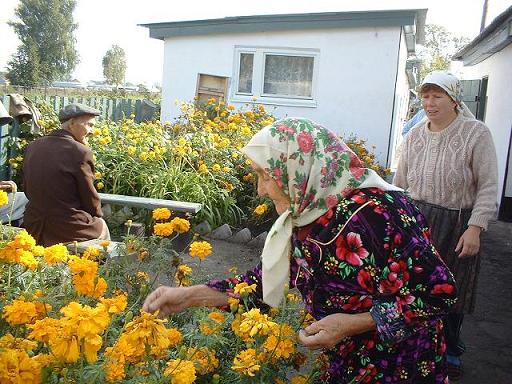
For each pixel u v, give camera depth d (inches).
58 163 159.9
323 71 423.8
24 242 78.5
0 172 257.1
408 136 135.6
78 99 370.6
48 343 59.3
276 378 81.7
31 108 271.7
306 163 71.2
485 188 124.0
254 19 423.8
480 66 509.7
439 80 123.4
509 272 243.8
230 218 254.8
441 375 79.1
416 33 491.8
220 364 85.1
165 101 450.0
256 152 72.8
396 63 411.8
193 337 76.9
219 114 344.8
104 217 231.1
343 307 74.1
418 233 70.6
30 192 161.9
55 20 2310.5
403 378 75.3
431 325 75.9
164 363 74.4
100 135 257.1
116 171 245.0
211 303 86.4
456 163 125.7
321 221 71.9
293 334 78.8
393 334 69.9
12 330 73.1
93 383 60.0
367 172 73.1
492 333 175.8
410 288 69.3
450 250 129.3
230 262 212.4
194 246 105.0
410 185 133.9
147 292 96.5
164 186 238.4
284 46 425.1
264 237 235.8
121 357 61.3
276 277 78.5
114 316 74.3
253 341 80.4
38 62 2202.3
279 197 75.4
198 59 441.1
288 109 432.8
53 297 80.4
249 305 88.5
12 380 56.7
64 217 160.9
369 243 69.4
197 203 228.4
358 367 76.7
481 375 146.7
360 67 417.4
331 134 73.4
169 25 436.5
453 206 128.1
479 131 124.9
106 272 100.7
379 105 418.6
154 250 112.2
